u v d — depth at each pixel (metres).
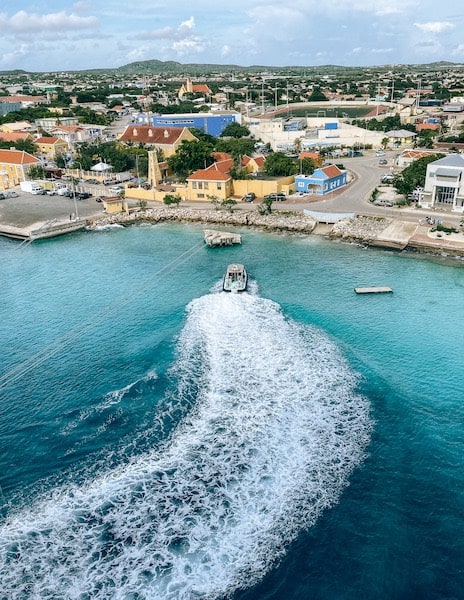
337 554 33.66
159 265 87.81
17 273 85.75
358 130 198.00
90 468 41.41
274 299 72.44
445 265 82.75
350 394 50.03
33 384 52.81
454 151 160.38
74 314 69.19
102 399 50.03
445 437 44.03
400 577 32.09
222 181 122.62
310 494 38.28
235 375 53.59
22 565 33.22
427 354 57.00
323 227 105.00
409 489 38.69
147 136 173.38
